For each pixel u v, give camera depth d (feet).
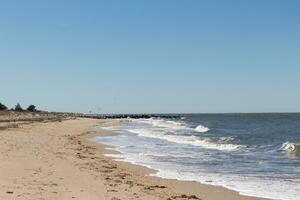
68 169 58.29
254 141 126.82
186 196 45.60
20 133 126.00
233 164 73.87
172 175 61.00
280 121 328.29
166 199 42.93
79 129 189.06
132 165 70.95
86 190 43.91
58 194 40.70
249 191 49.67
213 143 118.21
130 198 41.65
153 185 51.65
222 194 47.91
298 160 78.84
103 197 41.04
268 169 67.67
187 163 75.00
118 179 53.72
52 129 167.22
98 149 98.48
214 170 66.44
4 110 372.38
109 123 298.97
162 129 215.10
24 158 66.49
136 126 256.52
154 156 85.56
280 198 45.91
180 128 228.22
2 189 40.93
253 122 317.63
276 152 93.40
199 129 210.18
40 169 55.93
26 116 316.40
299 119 379.76
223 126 252.62
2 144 87.04
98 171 59.57
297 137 144.56
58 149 87.81
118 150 97.81
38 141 102.68
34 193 40.24
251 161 77.97
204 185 53.31
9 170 53.26
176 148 104.06
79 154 81.61
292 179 57.98
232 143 119.55
